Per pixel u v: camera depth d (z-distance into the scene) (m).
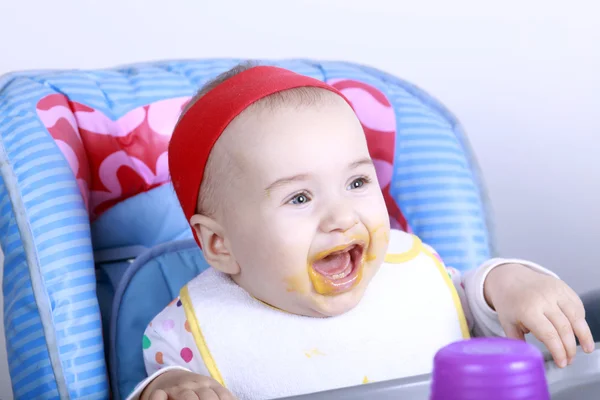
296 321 0.96
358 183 0.93
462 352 0.56
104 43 1.71
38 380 0.97
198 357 0.96
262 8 1.79
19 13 1.66
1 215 1.01
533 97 1.85
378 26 1.83
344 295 0.93
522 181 1.87
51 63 1.69
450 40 1.85
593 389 0.82
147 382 0.87
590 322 1.03
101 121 1.15
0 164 1.01
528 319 0.92
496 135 1.86
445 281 1.04
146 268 1.13
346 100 0.99
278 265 0.91
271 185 0.90
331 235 0.90
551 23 1.82
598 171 1.84
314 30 1.82
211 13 1.76
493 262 1.05
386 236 0.93
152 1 1.73
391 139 1.24
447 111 1.30
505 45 1.84
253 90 0.95
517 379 0.54
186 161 0.99
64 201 1.02
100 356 1.00
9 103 1.08
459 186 1.22
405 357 0.97
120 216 1.18
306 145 0.90
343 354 0.96
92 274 1.03
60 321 0.97
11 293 1.01
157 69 1.26
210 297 0.99
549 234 1.88
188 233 1.23
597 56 1.82
